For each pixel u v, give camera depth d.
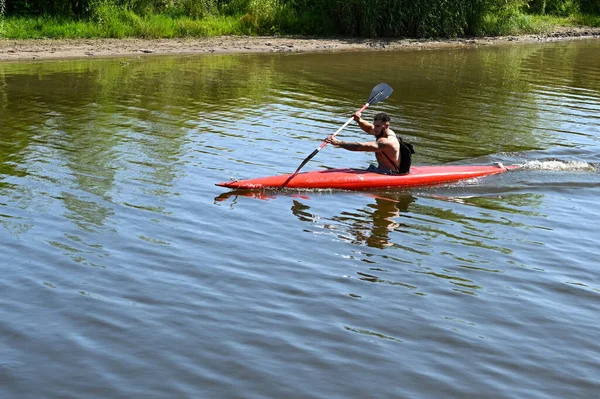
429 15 25.22
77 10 23.00
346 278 7.19
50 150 11.03
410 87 17.16
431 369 5.70
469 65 20.67
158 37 22.67
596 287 7.16
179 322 6.25
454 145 12.13
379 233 8.36
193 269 7.25
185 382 5.43
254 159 10.96
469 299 6.85
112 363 5.64
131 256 7.49
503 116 14.41
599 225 8.78
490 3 26.78
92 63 18.88
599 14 32.31
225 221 8.50
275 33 24.61
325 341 6.04
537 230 8.59
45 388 5.32
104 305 6.50
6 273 7.04
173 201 9.05
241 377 5.51
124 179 9.80
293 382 5.47
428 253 7.86
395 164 10.06
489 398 5.38
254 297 6.73
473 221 8.83
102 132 12.18
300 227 8.44
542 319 6.52
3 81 16.19
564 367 5.80
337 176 9.80
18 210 8.58
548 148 12.12
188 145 11.59
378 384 5.49
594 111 15.16
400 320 6.42
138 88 15.95
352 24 25.02
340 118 13.87
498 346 6.06
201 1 24.42
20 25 21.25
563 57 22.80
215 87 16.38
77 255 7.47
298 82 17.33
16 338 5.94
